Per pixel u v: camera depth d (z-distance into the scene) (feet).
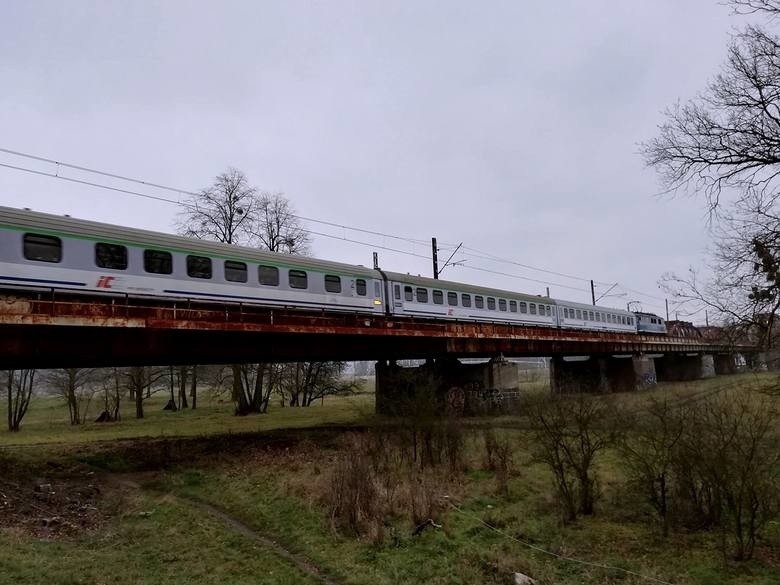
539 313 147.02
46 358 62.80
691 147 59.67
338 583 33.37
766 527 36.14
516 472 55.57
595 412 45.85
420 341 105.50
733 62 55.98
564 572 33.09
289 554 38.47
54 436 94.27
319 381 179.52
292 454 68.85
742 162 57.72
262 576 34.27
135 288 61.98
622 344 167.43
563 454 52.90
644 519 40.47
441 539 38.55
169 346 69.26
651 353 199.72
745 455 33.04
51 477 57.82
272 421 117.50
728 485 33.24
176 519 45.65
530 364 293.64
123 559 36.32
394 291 99.71
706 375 231.30
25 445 77.25
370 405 152.46
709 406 41.93
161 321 61.11
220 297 70.54
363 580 33.09
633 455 42.14
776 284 50.85
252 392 190.39
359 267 93.86
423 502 43.50
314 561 36.81
